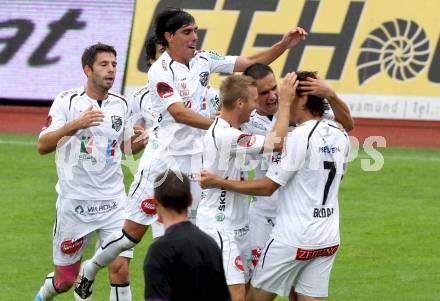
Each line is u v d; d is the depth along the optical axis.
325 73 65.50
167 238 24.89
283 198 30.81
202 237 25.19
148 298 24.61
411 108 64.75
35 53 70.31
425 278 41.25
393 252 44.88
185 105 35.00
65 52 70.00
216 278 25.12
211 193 31.61
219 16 67.44
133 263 43.22
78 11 70.69
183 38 34.31
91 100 34.78
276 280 31.08
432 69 64.81
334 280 41.00
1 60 70.50
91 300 36.81
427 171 58.66
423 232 47.75
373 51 65.38
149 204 34.91
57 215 35.22
